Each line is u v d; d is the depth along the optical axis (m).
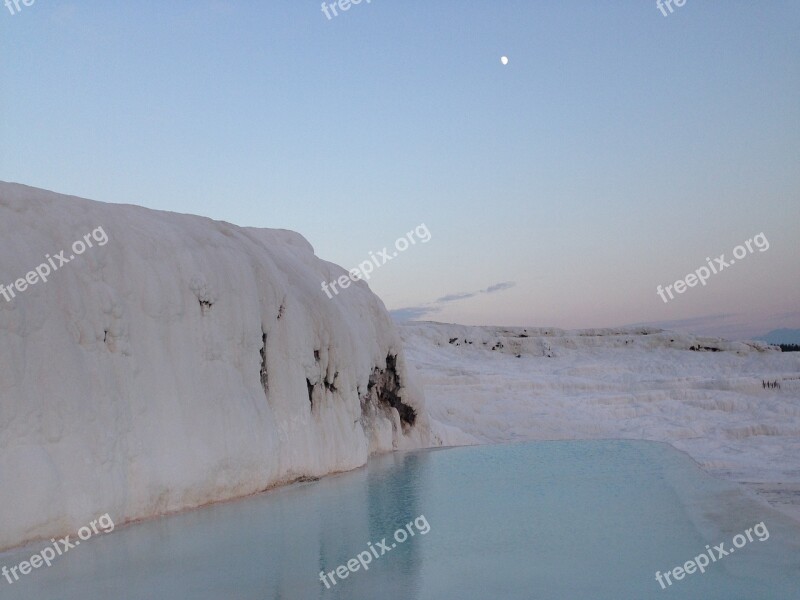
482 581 7.85
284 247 18.91
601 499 12.64
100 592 7.25
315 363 15.23
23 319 9.03
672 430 27.42
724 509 11.70
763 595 7.41
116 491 9.73
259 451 12.59
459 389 32.56
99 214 11.24
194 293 12.02
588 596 7.36
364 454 17.28
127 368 10.55
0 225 9.53
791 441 25.20
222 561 8.45
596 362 52.62
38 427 8.93
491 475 15.44
